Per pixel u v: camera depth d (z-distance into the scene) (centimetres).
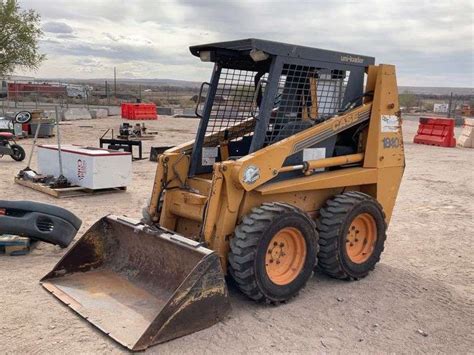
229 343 410
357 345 419
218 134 562
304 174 522
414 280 573
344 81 554
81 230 716
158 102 5078
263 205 479
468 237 758
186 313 413
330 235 525
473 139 2019
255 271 455
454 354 411
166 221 541
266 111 491
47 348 394
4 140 1338
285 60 491
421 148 1950
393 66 580
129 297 477
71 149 981
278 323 448
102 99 5075
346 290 532
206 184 525
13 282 521
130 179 981
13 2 2506
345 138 588
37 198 898
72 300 470
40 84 3816
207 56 507
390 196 603
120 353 389
